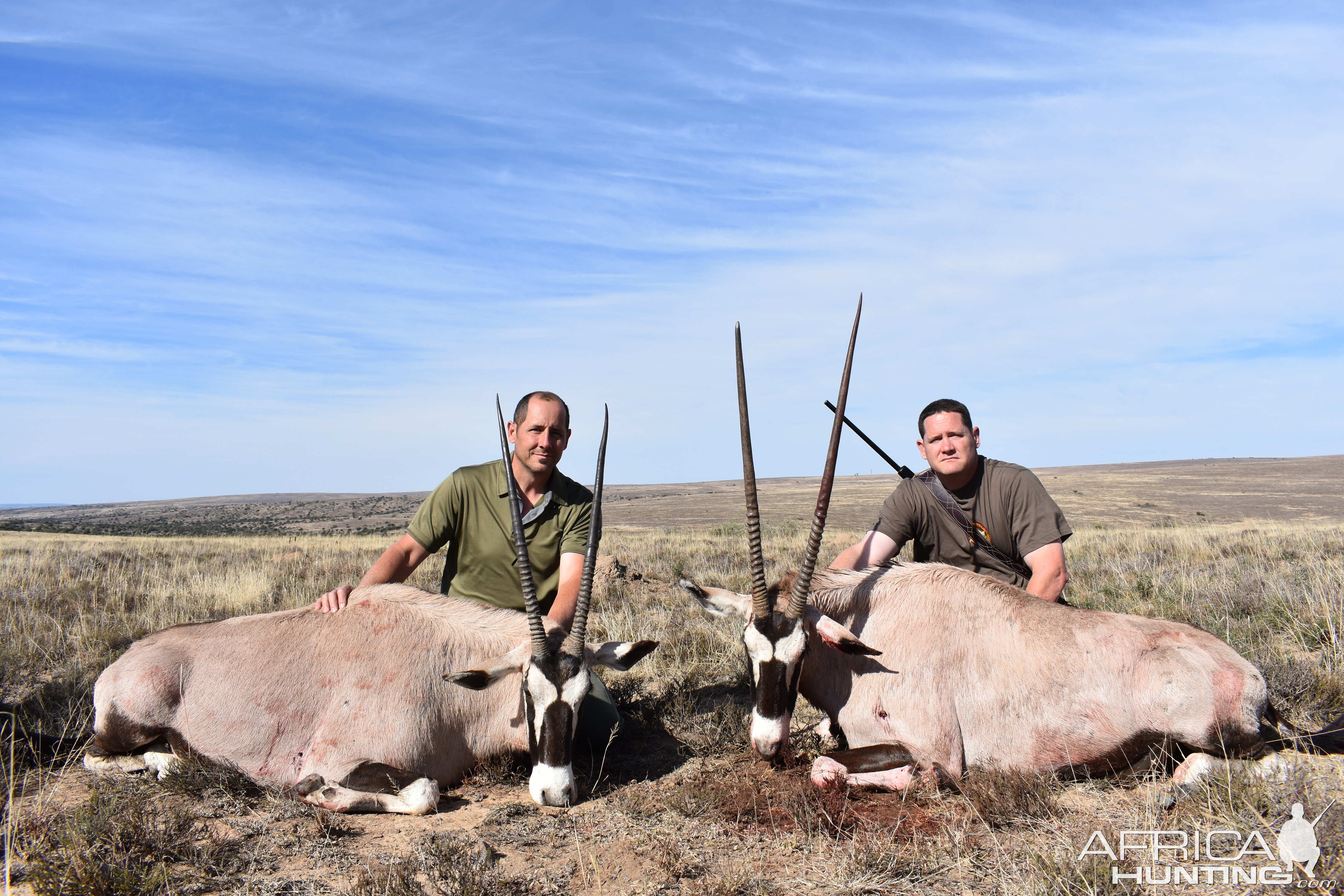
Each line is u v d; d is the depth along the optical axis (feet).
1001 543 19.11
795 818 14.40
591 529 16.10
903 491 20.12
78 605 35.78
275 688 16.34
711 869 12.94
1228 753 14.78
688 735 20.16
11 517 468.75
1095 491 298.56
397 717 16.25
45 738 17.94
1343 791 14.23
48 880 11.73
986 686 15.90
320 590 42.73
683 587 17.42
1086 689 15.47
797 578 17.46
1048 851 13.01
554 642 16.22
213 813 14.84
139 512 554.87
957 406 19.19
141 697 16.07
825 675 17.19
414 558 19.77
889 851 13.11
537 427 19.25
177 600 38.81
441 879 12.32
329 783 15.69
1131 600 33.68
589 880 12.62
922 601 16.69
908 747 15.80
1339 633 24.80
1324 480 321.93
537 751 15.51
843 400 16.28
